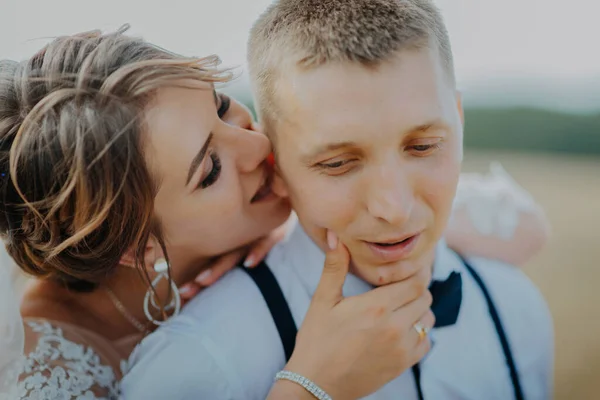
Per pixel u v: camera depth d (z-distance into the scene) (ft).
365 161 5.00
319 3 4.99
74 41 5.86
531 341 6.83
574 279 15.99
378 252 5.50
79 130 5.35
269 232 6.51
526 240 7.50
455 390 6.43
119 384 6.61
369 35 4.78
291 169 5.42
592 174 26.20
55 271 6.53
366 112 4.77
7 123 5.81
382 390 6.21
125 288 7.05
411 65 4.85
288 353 6.08
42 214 5.81
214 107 5.61
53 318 6.93
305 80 4.95
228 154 5.72
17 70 5.98
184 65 5.50
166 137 5.34
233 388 5.77
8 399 5.84
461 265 6.98
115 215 5.63
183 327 6.14
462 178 8.52
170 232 5.84
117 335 7.35
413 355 5.83
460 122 6.02
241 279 6.36
